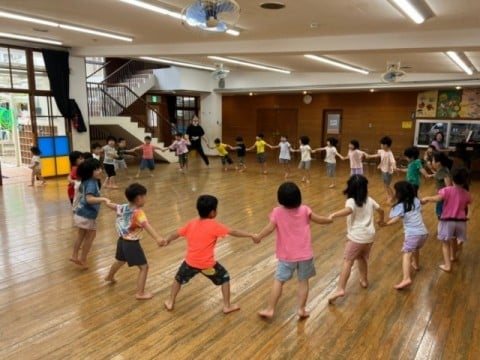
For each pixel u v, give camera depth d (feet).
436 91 37.29
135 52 25.41
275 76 41.16
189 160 41.37
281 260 8.70
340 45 20.11
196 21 11.59
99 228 15.90
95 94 35.32
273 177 30.09
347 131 43.68
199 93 45.03
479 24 16.51
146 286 10.68
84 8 16.16
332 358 7.61
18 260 12.41
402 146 40.40
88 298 9.93
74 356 7.59
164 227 16.21
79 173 11.29
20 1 15.39
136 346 7.93
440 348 7.93
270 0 14.02
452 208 11.66
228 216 18.12
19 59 25.54
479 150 30.81
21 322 8.77
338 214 9.15
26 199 21.02
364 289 10.62
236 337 8.29
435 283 11.03
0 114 32.68
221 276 9.02
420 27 17.42
